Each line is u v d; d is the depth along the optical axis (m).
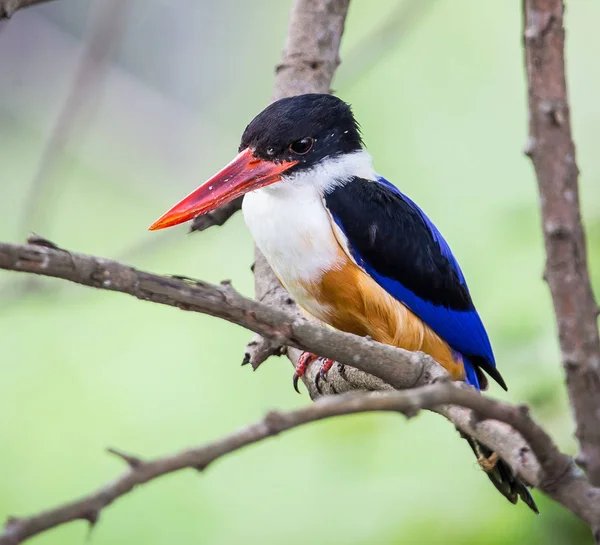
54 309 14.16
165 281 4.50
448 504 8.52
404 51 15.72
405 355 5.22
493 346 7.95
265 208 7.84
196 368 14.04
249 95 18.47
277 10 18.98
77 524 11.82
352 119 8.12
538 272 8.59
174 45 18.56
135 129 16.47
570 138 4.87
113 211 16.19
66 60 16.75
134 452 13.47
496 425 4.55
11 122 16.64
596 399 4.84
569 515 6.89
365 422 8.80
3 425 13.51
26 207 9.47
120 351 14.17
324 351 5.00
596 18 15.12
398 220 7.86
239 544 11.56
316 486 11.44
